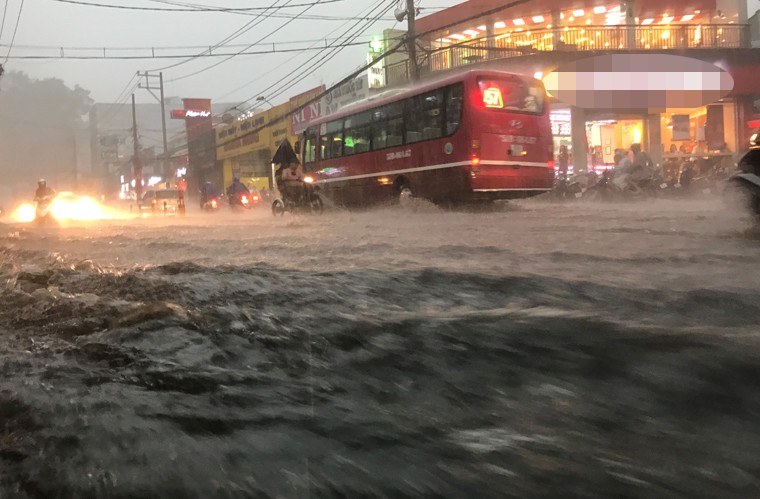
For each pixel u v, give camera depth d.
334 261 5.52
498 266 4.82
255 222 13.66
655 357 2.40
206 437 1.98
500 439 1.88
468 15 23.36
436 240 7.12
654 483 1.58
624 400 2.09
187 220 16.72
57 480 1.72
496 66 21.23
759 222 7.03
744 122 20.69
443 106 13.38
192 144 45.34
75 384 2.53
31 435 2.03
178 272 5.07
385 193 15.17
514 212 12.30
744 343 2.49
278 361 2.72
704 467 1.65
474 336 2.82
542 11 21.92
